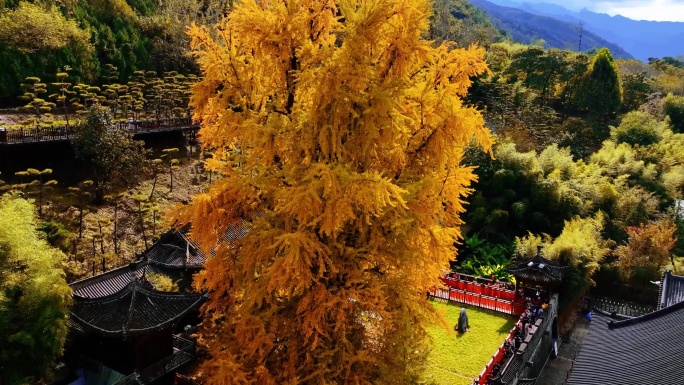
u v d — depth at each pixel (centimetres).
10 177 2527
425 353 1298
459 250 3070
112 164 2573
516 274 2348
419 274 1162
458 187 1158
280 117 1075
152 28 4444
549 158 3556
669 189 3700
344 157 1074
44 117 3072
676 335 1591
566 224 2784
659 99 5488
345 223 1108
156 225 2600
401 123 1048
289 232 1022
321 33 1215
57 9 3734
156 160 2962
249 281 1115
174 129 3259
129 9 4459
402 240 1091
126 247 2425
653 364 1505
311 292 1034
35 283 1331
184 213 1090
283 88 1212
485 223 3181
